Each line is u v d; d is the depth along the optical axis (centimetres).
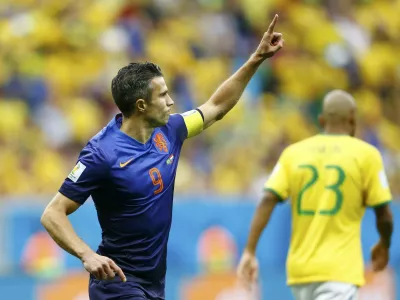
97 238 3156
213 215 3341
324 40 5322
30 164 3938
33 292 2947
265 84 4972
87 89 4444
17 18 4631
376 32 5606
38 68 4422
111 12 4753
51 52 4538
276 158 4509
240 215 3391
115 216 1589
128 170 1572
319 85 5147
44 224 1541
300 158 2048
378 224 2031
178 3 5053
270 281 3300
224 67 4869
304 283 2008
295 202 2044
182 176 4019
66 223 1540
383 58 5475
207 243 3316
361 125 4978
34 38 4519
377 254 2088
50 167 3938
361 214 2031
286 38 5259
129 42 4653
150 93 1584
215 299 3188
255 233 2072
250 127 4544
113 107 4444
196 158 4203
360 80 5328
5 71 4328
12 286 2927
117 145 1583
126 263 1598
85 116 4288
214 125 4406
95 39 4597
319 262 1986
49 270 3070
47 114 4222
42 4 4712
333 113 2069
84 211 3142
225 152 4303
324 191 2014
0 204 3059
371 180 2006
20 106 4228
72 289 2997
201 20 5041
